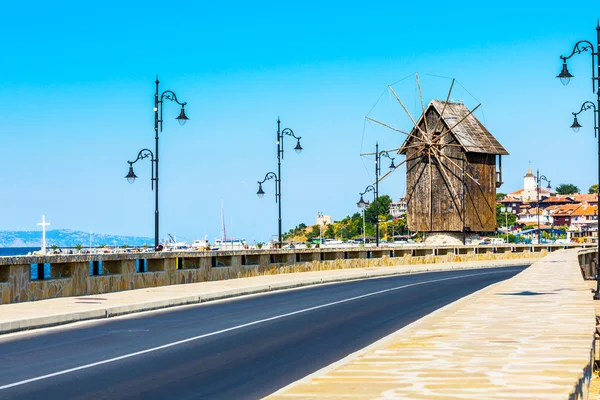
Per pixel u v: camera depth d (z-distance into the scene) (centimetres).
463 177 11094
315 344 2244
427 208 11375
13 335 2433
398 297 3934
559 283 3934
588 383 1475
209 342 2284
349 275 5556
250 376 1738
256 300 3778
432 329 2048
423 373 1380
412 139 11638
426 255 8075
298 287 4738
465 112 11662
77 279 3528
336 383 1309
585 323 2098
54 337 2384
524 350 1612
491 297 3100
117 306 3048
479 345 1716
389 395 1185
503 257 9575
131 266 3966
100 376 1741
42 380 1694
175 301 3459
